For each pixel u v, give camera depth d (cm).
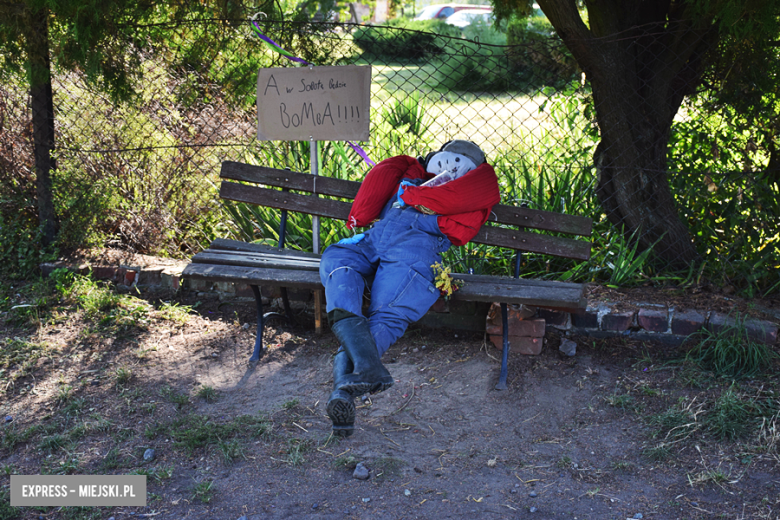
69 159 441
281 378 332
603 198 409
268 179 378
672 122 401
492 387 317
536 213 335
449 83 880
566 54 400
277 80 357
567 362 332
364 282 304
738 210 385
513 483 252
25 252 432
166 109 464
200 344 363
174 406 304
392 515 235
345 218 371
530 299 294
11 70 401
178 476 257
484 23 1152
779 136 386
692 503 235
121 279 421
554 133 541
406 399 312
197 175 473
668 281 390
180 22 400
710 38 370
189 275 331
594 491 245
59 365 336
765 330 325
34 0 357
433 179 317
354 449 274
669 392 301
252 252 367
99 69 386
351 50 424
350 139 357
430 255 304
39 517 233
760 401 287
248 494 247
